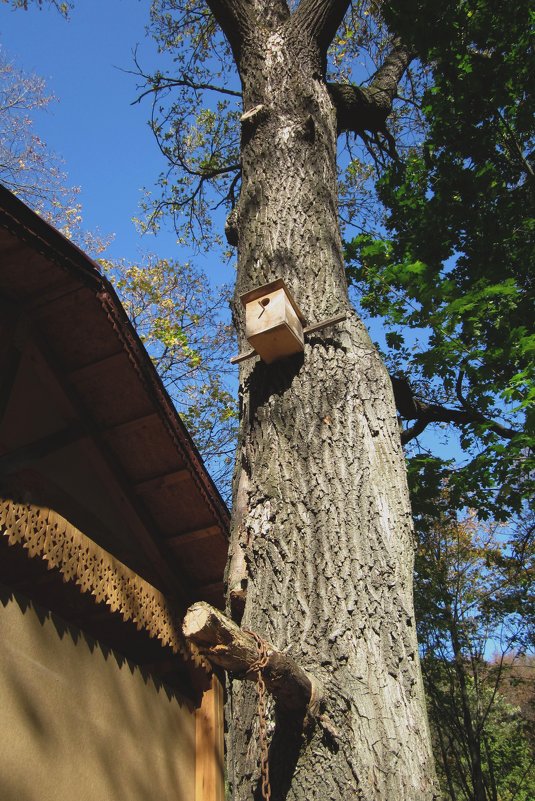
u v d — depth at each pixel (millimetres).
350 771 1972
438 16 7547
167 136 10844
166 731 4699
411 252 9742
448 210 9648
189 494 5105
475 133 9430
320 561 2473
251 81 5164
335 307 3445
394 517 2664
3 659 3381
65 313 4352
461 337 8016
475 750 12773
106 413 4781
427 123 10406
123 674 4398
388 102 6973
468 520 15297
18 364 4285
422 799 1966
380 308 8172
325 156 4648
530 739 15273
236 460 3254
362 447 2830
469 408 8734
